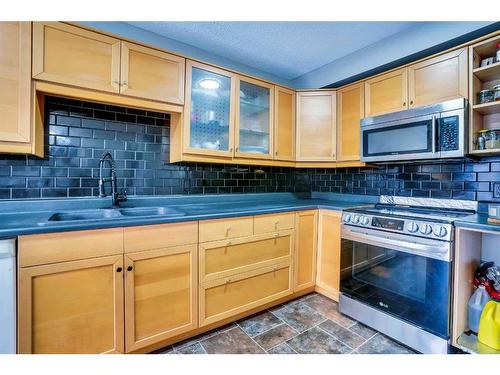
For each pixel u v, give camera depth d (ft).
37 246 3.94
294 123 8.71
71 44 5.09
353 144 7.93
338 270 7.22
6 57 4.60
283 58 8.20
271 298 6.84
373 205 7.55
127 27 6.42
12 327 3.82
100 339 4.46
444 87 5.92
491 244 5.84
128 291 4.70
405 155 6.39
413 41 6.52
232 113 7.31
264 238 6.67
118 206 6.32
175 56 6.31
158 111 6.47
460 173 6.40
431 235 5.03
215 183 8.13
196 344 5.44
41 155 5.47
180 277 5.32
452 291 4.93
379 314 5.87
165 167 7.26
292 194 9.75
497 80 5.79
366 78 7.55
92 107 6.23
